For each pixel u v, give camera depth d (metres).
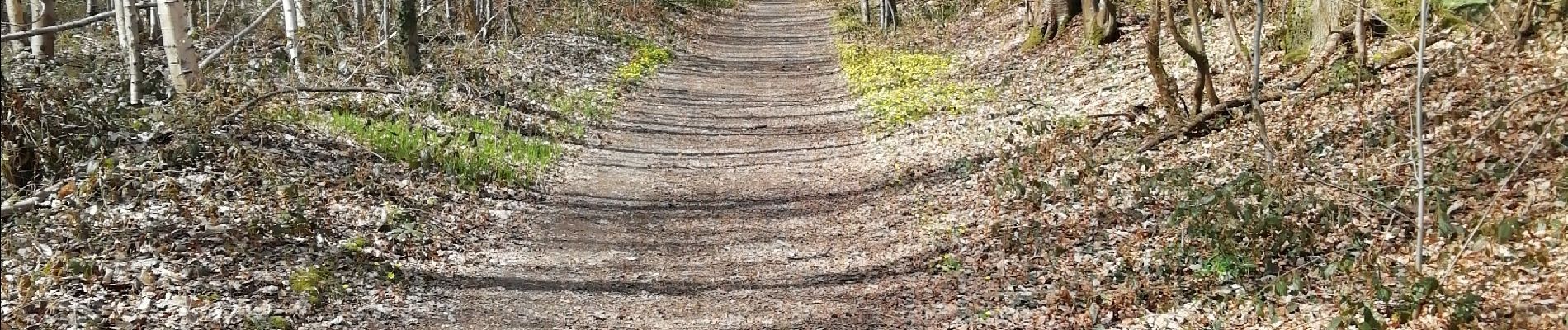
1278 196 8.70
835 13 34.47
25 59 13.77
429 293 8.53
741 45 29.33
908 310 8.23
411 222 10.02
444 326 7.85
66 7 22.80
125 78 12.97
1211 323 7.25
